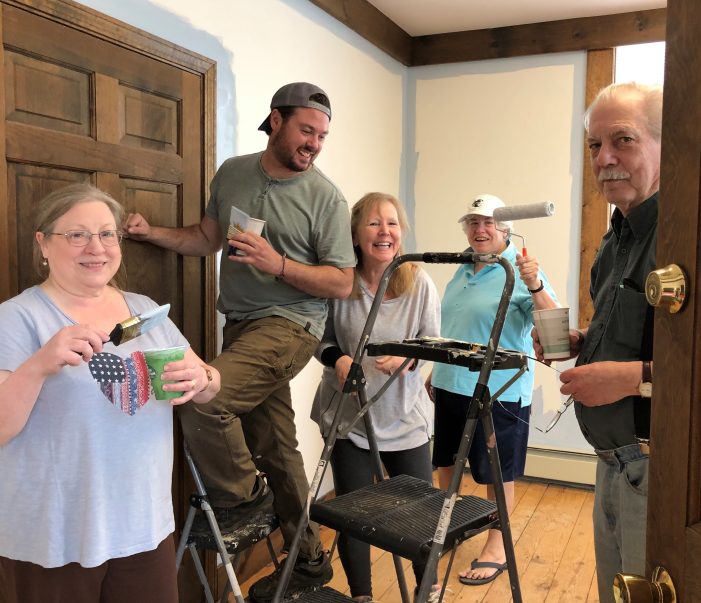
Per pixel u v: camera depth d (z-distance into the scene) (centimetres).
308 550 217
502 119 417
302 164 210
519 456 285
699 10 72
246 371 192
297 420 324
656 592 78
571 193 402
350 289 213
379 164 406
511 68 412
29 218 178
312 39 322
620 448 140
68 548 137
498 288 284
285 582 163
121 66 204
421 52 429
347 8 344
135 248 213
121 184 207
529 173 412
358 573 229
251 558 285
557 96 402
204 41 246
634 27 379
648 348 135
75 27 187
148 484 147
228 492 189
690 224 74
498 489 160
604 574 155
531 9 379
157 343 157
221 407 184
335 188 217
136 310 158
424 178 440
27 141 175
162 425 152
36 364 126
